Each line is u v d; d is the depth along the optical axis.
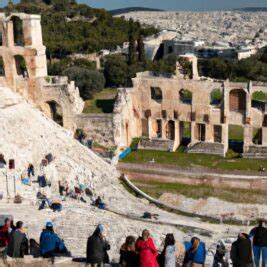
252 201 79.31
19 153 76.75
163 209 76.94
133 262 30.11
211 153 97.50
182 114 101.81
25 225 52.34
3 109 84.94
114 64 167.88
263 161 92.44
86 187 77.19
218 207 77.69
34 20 99.50
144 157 97.50
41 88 101.88
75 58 195.00
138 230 60.09
